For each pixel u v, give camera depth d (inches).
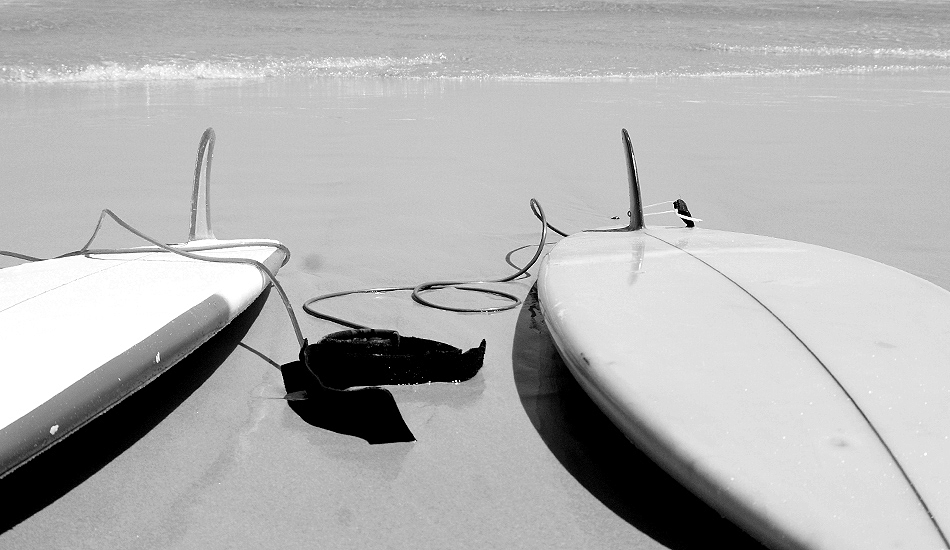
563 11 657.0
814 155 227.0
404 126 264.1
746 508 60.0
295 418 87.5
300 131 253.4
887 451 62.6
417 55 441.7
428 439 83.4
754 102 329.1
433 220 165.8
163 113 282.2
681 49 508.1
